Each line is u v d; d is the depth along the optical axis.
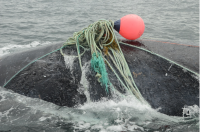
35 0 83.88
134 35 15.39
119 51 14.71
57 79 13.85
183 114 12.56
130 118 12.93
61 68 14.22
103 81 13.53
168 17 53.41
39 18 51.72
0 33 37.88
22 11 60.50
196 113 12.63
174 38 35.62
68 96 13.53
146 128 12.34
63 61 14.53
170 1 85.38
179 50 14.86
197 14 57.91
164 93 12.91
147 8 67.62
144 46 15.39
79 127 12.52
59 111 13.33
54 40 34.47
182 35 37.50
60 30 40.75
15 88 14.27
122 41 16.05
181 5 73.75
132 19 15.25
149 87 13.13
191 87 12.92
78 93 13.55
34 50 15.98
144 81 13.31
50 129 12.38
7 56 16.22
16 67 15.02
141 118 12.85
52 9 64.44
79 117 13.09
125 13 58.44
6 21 47.59
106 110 13.28
